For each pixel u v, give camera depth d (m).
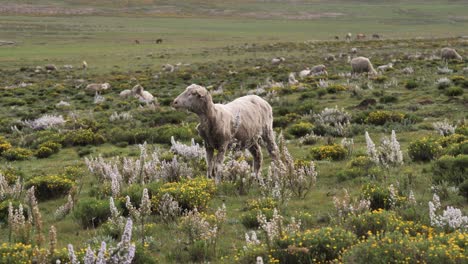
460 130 18.48
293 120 26.03
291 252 7.93
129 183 14.23
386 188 11.24
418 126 21.38
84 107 38.88
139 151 21.89
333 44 99.94
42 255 7.65
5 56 90.00
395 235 7.68
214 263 8.70
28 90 50.00
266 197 12.11
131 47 108.50
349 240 8.10
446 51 49.97
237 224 10.75
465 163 12.32
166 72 63.94
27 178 18.12
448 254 6.91
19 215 9.88
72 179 16.59
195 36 141.62
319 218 10.53
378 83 35.28
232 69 62.53
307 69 52.81
